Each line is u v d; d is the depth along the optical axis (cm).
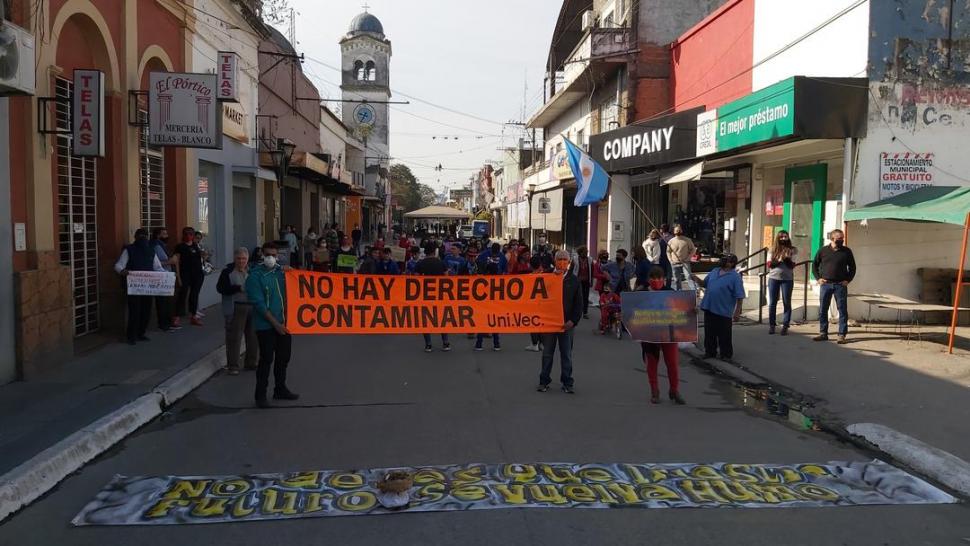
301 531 485
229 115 1794
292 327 890
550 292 900
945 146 1262
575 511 519
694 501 542
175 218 1485
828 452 670
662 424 760
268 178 2066
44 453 602
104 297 1198
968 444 676
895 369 984
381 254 1405
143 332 1175
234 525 495
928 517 518
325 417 777
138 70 1273
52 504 537
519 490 560
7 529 491
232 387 928
